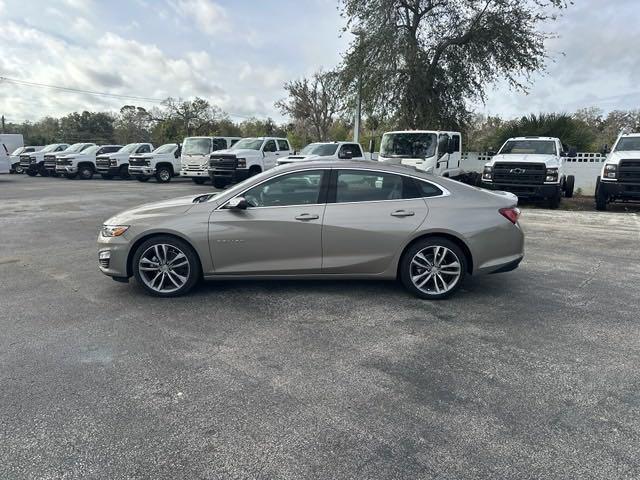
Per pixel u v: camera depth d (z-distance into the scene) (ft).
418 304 16.01
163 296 16.48
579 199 51.83
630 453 8.30
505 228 16.30
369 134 81.82
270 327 13.94
